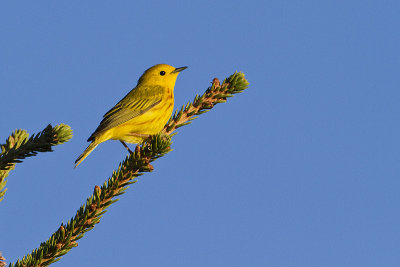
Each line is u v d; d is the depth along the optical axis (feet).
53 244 27.02
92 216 29.01
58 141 30.09
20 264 25.70
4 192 30.99
